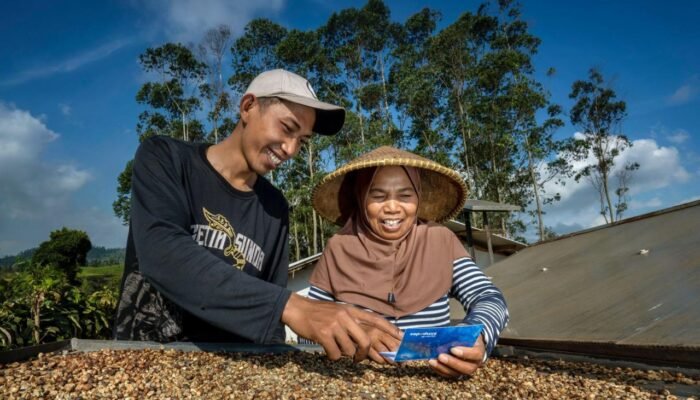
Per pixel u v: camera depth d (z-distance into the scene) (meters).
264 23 30.69
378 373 1.63
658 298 2.33
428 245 2.05
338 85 32.09
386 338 1.43
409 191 2.00
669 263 2.84
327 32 33.75
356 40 32.50
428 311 2.00
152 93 30.89
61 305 4.48
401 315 1.99
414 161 1.93
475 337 1.39
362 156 2.11
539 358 2.29
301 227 28.25
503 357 2.37
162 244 1.37
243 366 1.57
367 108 30.27
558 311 2.85
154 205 1.57
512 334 2.72
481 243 14.61
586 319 2.48
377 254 2.06
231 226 2.02
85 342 1.71
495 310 1.71
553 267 4.16
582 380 1.55
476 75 29.61
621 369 1.75
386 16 33.50
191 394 1.24
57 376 1.30
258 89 1.85
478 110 28.77
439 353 1.39
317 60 30.94
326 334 1.23
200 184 1.94
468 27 31.23
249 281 1.29
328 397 1.28
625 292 2.66
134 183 1.65
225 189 2.00
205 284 1.28
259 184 2.24
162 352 1.67
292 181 28.69
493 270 5.08
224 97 29.91
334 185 2.28
